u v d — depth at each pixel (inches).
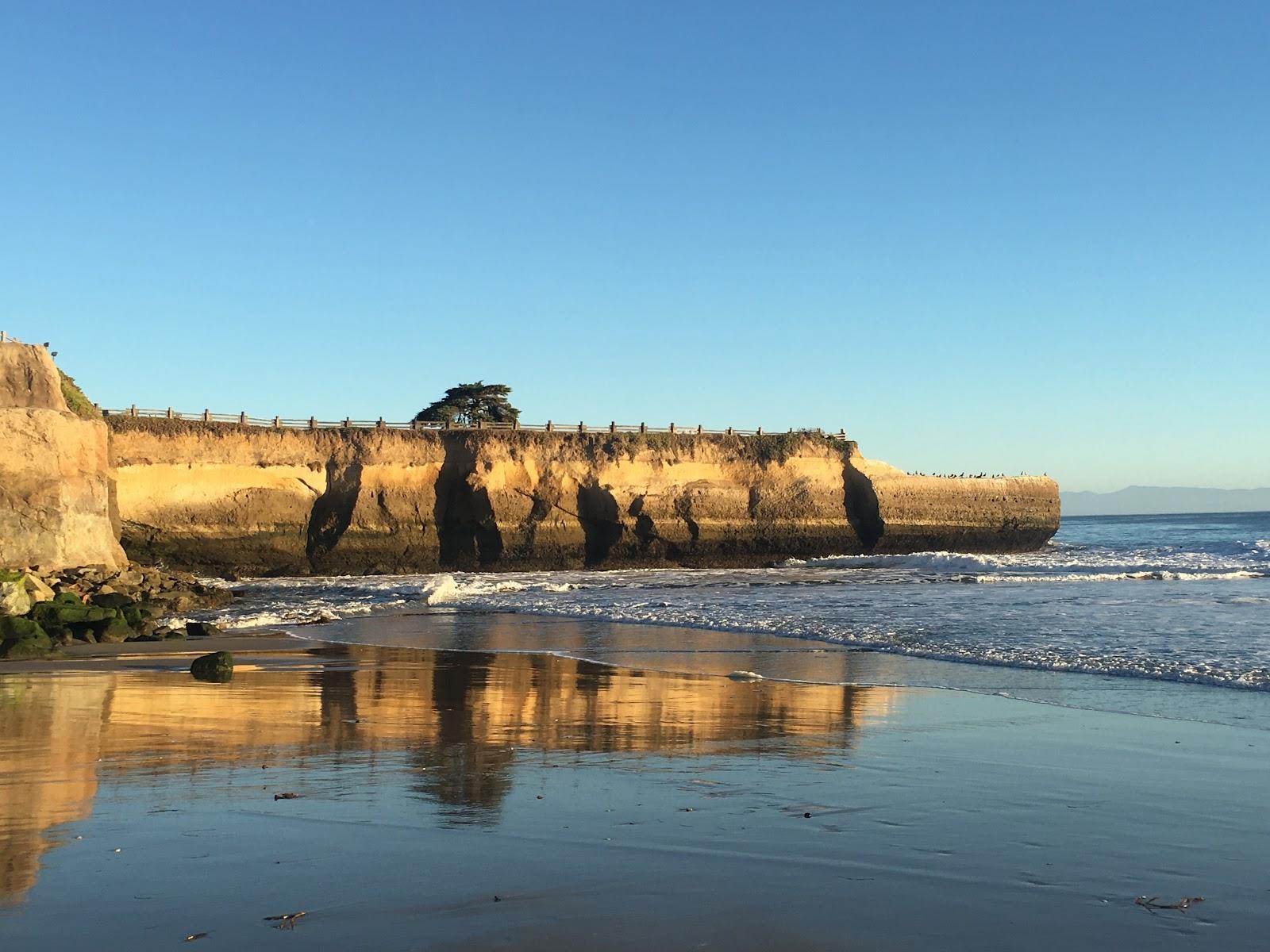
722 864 272.1
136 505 2030.0
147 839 289.6
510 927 227.8
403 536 2213.3
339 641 925.8
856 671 693.3
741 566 2407.7
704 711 531.2
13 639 815.7
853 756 412.5
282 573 2142.0
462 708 539.2
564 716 516.4
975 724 487.2
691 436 2447.1
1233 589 1455.5
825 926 230.5
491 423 2385.6
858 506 2507.4
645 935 224.5
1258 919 237.1
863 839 294.8
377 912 235.6
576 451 2338.8
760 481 2437.3
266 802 332.5
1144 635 847.7
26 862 269.7
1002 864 274.1
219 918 231.6
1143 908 243.6
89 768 382.0
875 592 1438.2
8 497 1365.7
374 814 318.7
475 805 330.6
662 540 2337.6
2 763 390.0
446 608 1301.7
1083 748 428.5
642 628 1019.3
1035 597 1304.1
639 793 348.2
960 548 2578.7
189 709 531.2
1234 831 305.7
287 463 2170.3
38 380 1440.7
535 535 2260.1
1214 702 551.8
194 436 2112.5
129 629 952.9
